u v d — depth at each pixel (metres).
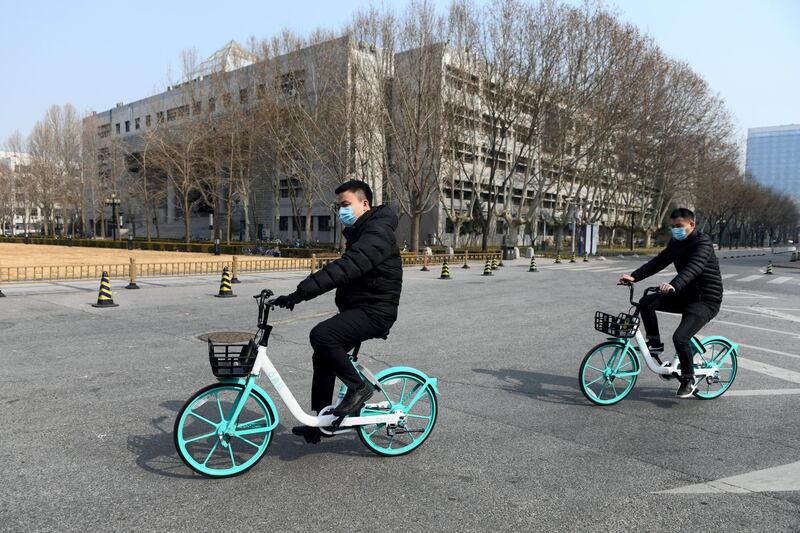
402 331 8.80
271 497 3.13
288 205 55.03
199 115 42.28
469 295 14.21
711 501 3.17
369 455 3.80
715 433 4.33
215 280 17.39
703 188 55.19
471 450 3.91
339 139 28.88
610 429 4.40
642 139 40.44
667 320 10.53
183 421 3.29
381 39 27.94
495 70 31.95
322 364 3.66
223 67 40.78
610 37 32.38
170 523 2.80
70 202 58.84
